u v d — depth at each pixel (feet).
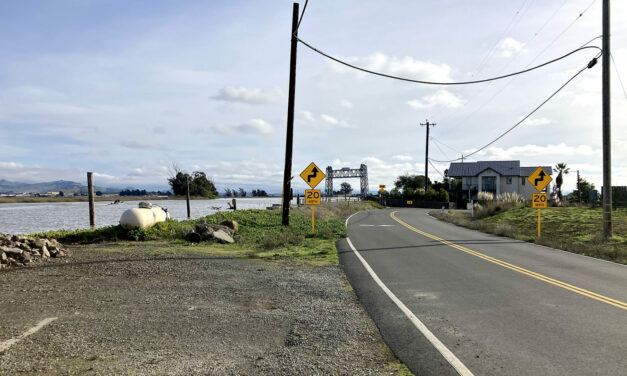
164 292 24.54
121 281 27.50
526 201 123.65
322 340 16.78
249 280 28.81
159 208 60.44
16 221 133.18
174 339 16.47
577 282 28.86
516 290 26.22
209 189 417.69
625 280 29.66
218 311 20.68
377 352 15.52
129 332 17.19
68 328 17.48
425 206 233.55
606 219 55.36
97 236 52.47
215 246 48.24
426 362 14.52
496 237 63.52
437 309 21.59
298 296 24.40
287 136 66.28
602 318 19.83
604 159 55.88
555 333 17.60
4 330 17.08
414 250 46.88
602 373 13.44
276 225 67.10
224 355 14.89
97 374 13.05
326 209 124.26
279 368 13.84
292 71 64.64
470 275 31.50
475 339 16.92
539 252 45.75
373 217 120.37
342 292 25.57
